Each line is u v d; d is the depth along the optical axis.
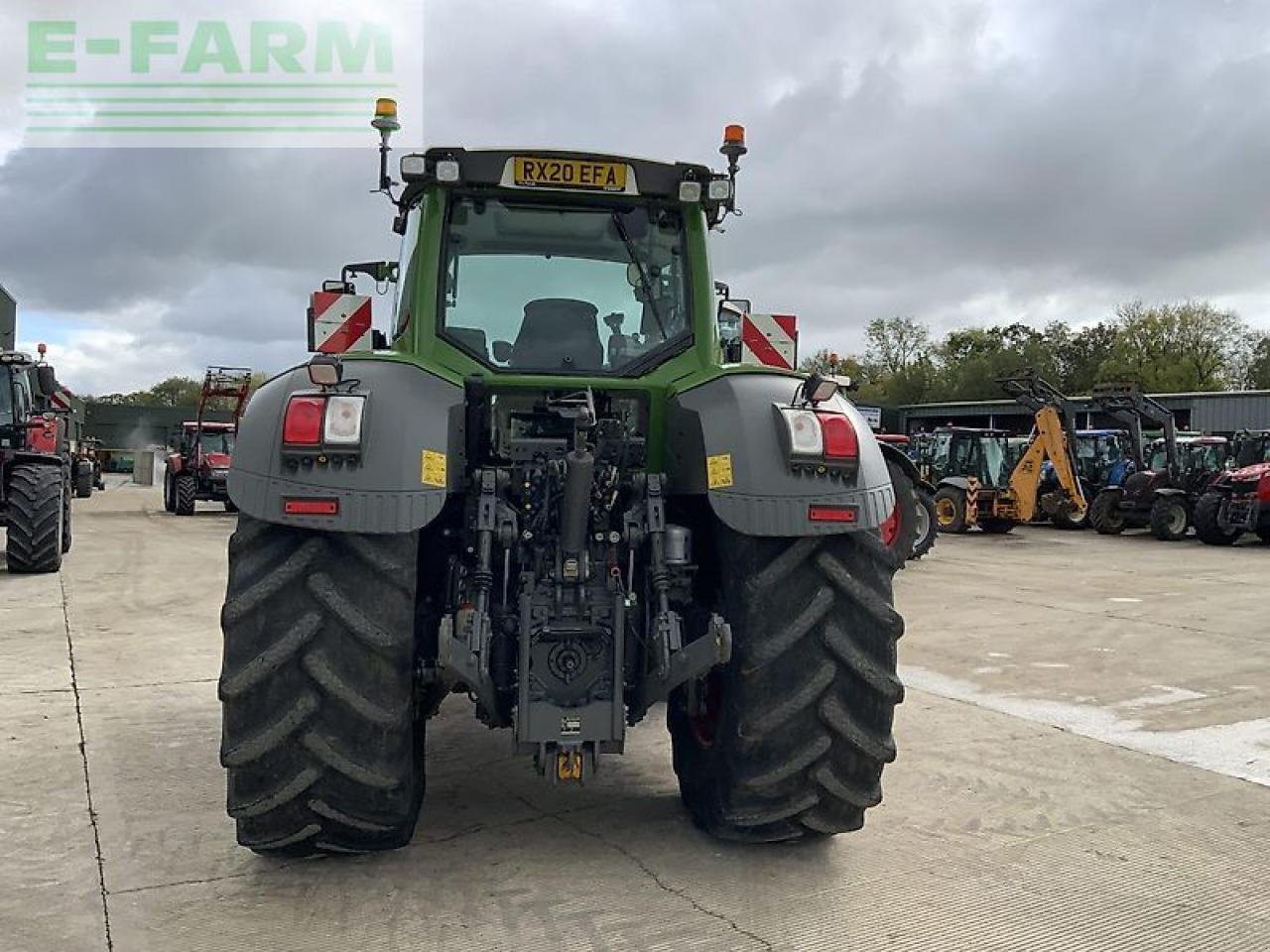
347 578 2.92
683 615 3.47
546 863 3.25
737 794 3.14
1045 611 8.78
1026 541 16.80
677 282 3.71
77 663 6.14
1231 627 8.02
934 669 6.36
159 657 6.34
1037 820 3.78
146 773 4.11
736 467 3.08
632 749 4.52
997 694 5.73
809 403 3.20
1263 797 4.06
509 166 3.56
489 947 2.70
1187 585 10.68
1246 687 5.95
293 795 2.88
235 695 2.85
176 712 5.04
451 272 3.58
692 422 3.25
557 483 3.19
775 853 3.38
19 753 4.35
